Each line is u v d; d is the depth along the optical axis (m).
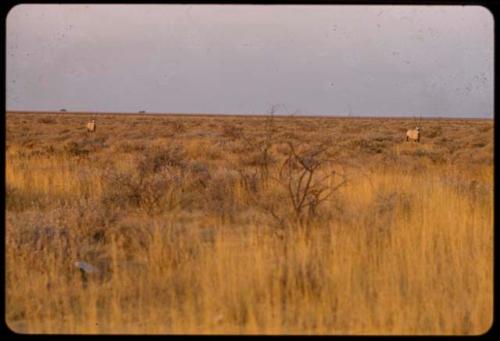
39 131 142.25
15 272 23.95
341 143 93.00
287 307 20.94
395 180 44.44
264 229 29.17
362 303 20.34
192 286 22.38
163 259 24.86
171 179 42.84
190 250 26.47
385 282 21.19
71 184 43.91
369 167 56.12
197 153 75.25
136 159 60.06
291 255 24.00
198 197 40.19
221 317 19.97
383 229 28.59
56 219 30.22
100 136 124.19
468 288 22.58
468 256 24.77
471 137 115.06
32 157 64.25
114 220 31.83
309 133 128.12
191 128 159.00
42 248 26.78
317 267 22.61
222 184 42.69
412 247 25.12
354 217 31.50
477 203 34.38
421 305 20.50
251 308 19.56
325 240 27.25
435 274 22.67
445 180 46.75
